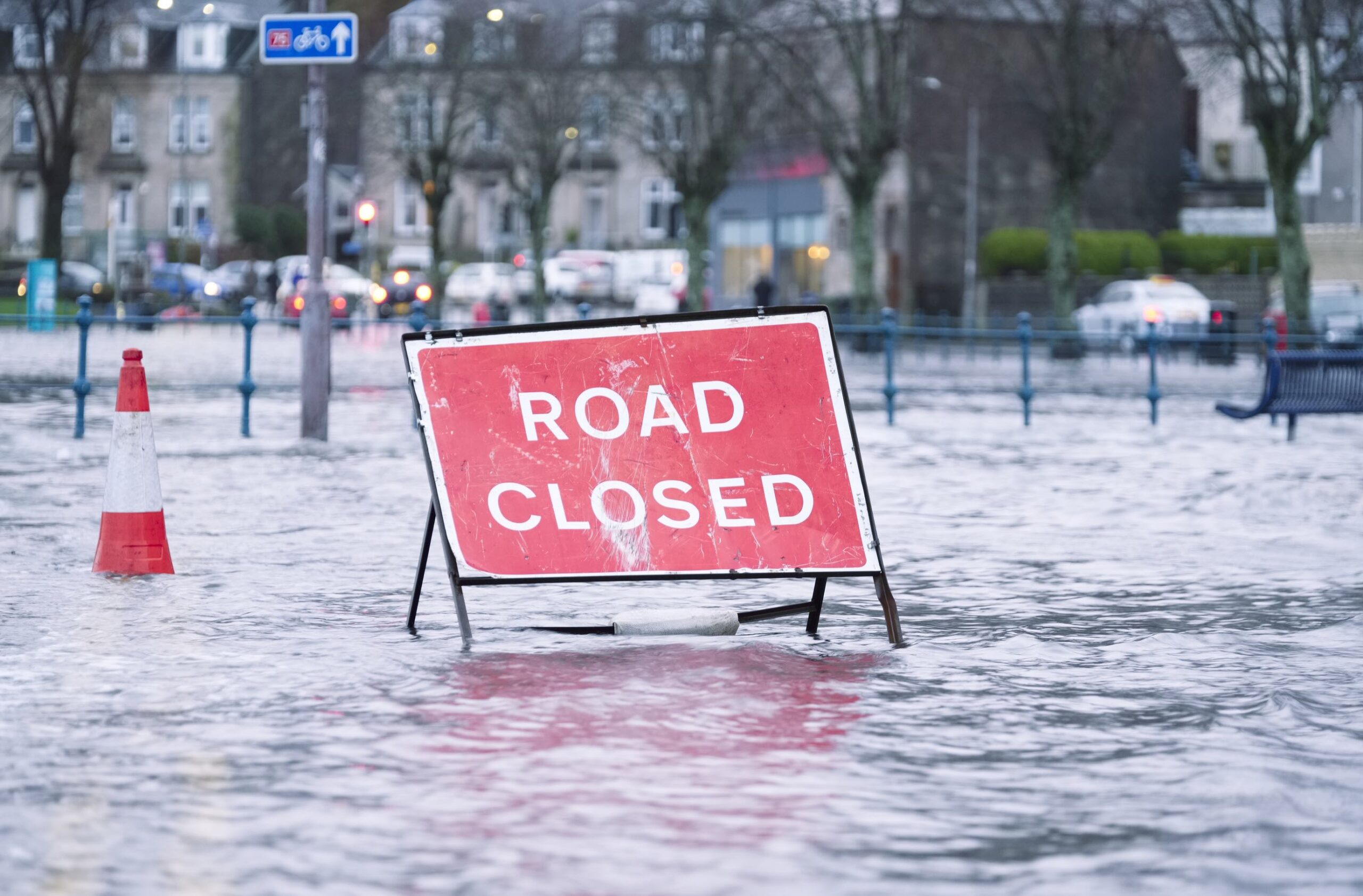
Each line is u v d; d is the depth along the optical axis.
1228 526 31.59
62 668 17.83
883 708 16.48
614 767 14.12
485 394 20.03
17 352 90.50
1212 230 171.50
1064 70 119.56
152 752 14.46
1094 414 65.38
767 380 19.97
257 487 35.81
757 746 14.91
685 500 19.91
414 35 172.25
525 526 19.88
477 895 10.96
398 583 23.83
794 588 23.94
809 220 174.00
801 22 130.50
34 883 11.08
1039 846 12.16
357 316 154.75
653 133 142.88
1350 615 22.12
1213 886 11.32
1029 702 16.86
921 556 27.39
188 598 22.23
